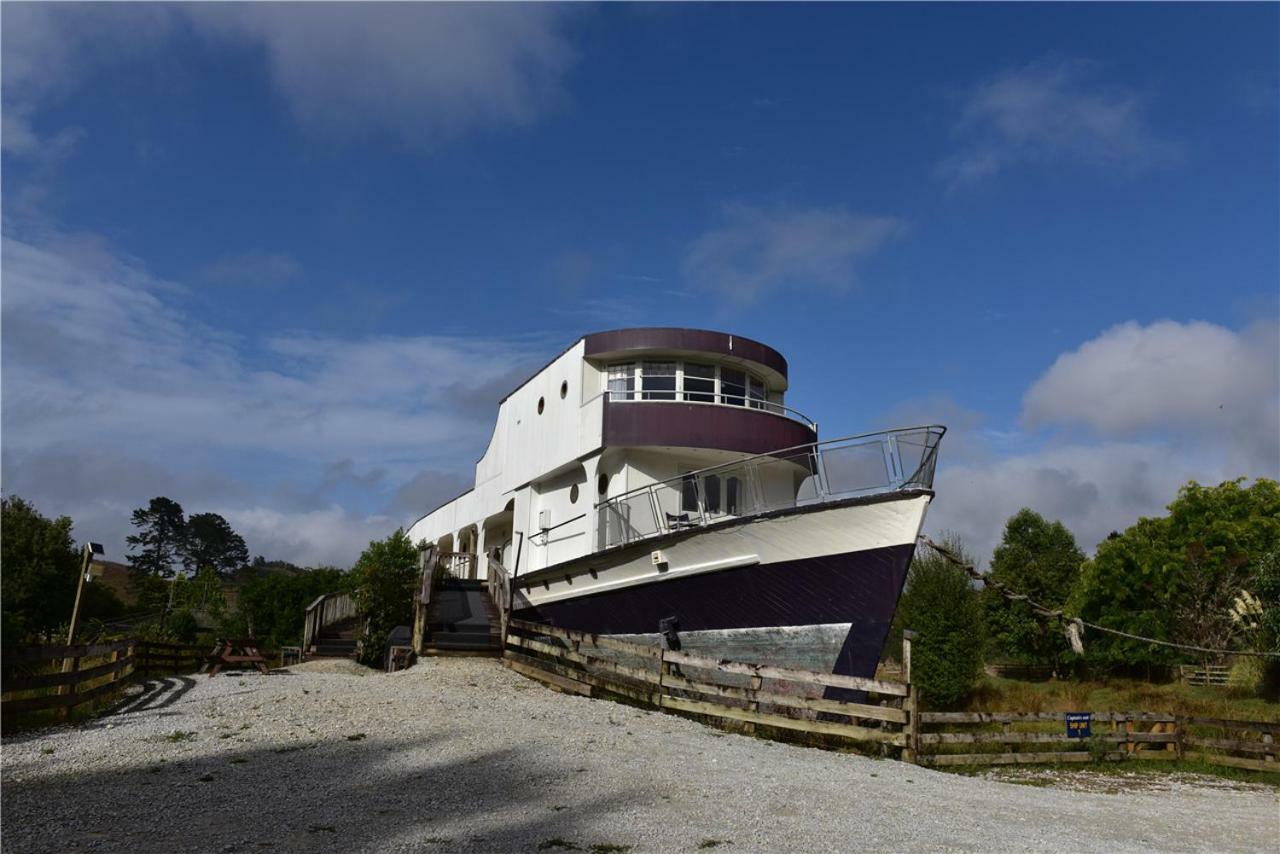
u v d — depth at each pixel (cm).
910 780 988
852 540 1233
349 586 2341
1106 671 3353
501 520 2327
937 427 1198
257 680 1495
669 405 1605
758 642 1330
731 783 848
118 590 7525
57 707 1043
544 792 761
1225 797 1105
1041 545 4372
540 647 1623
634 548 1515
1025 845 690
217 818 634
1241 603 2980
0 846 548
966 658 2306
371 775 798
